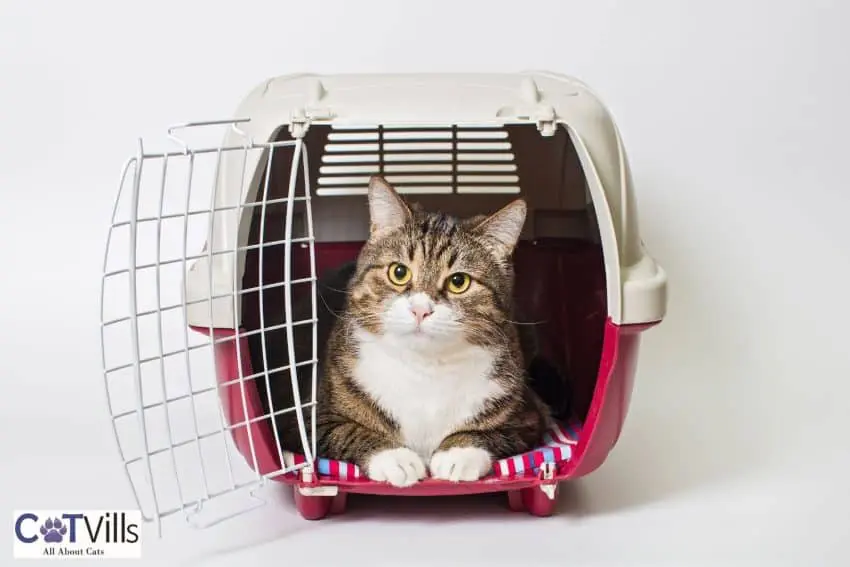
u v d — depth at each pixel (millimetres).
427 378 1822
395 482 1739
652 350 2672
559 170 2264
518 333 2189
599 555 1735
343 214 2268
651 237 2648
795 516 1869
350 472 1786
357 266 1922
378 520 1867
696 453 2162
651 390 2510
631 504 1931
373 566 1695
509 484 1790
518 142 2258
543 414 2047
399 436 1874
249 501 1942
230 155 1766
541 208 2287
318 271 2271
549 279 2277
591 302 2070
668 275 2654
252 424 1740
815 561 1706
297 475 1787
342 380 1875
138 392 1540
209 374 2574
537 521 1864
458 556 1731
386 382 1837
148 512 1878
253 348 1940
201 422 2322
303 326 2080
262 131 1733
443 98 1760
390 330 1786
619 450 2186
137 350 1522
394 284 1810
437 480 1764
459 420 1867
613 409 1739
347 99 1759
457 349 1807
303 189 2184
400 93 1772
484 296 1818
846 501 1925
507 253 1864
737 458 2131
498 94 1787
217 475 2051
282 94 1806
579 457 1774
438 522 1860
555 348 2258
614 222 1731
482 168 2246
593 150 1748
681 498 1954
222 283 1681
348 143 2227
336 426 1854
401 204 1854
